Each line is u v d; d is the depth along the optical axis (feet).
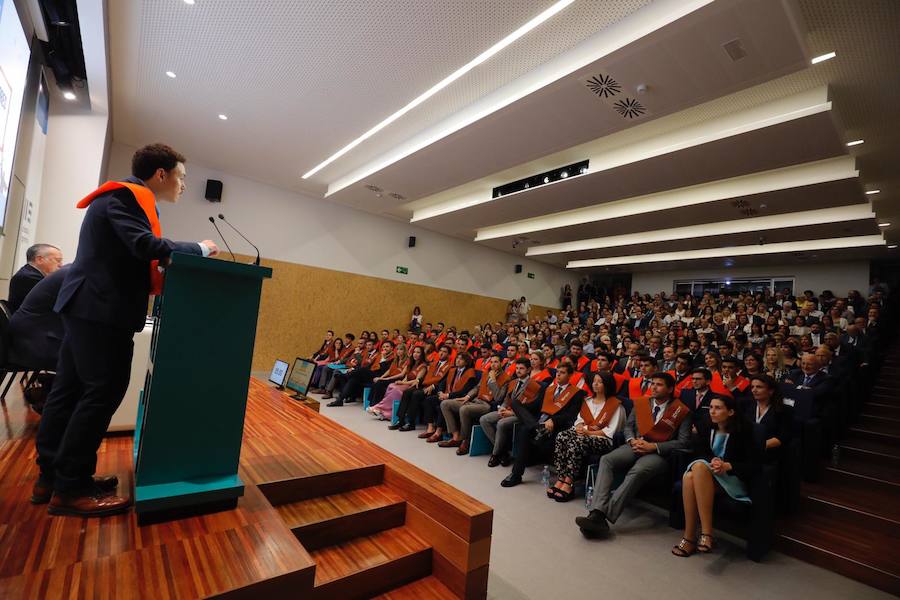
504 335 29.17
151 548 3.96
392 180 21.68
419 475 6.81
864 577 7.36
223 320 4.81
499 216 26.12
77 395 4.62
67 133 15.16
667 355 17.66
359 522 6.08
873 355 17.10
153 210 4.48
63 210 15.02
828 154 14.32
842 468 10.79
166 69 14.57
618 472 9.86
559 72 12.17
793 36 9.81
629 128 15.12
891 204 20.99
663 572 7.38
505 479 11.09
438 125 16.75
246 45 13.00
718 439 8.81
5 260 11.46
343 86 14.76
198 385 4.68
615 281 43.91
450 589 5.64
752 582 7.24
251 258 25.86
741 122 14.56
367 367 21.04
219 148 21.39
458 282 35.81
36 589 3.26
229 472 4.93
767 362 15.56
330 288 28.96
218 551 4.03
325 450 7.68
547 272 42.70
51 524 4.14
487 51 12.39
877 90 13.00
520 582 6.75
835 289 31.35
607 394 11.23
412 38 12.10
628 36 10.58
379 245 31.40
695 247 30.17
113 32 12.75
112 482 4.92
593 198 20.99
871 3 10.00
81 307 4.12
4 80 9.14
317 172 23.43
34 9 10.71
